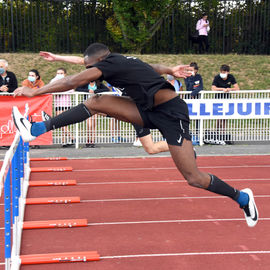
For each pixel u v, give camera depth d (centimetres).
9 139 1358
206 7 2517
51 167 1139
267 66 2334
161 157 1298
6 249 472
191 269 534
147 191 911
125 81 520
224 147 1459
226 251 591
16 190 552
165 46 2553
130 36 2381
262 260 562
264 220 726
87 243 623
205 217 741
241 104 1444
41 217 741
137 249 600
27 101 1357
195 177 538
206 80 2192
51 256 561
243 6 2555
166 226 695
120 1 2291
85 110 542
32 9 2375
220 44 2577
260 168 1145
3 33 2452
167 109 529
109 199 852
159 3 2302
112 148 1444
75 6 2445
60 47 2442
